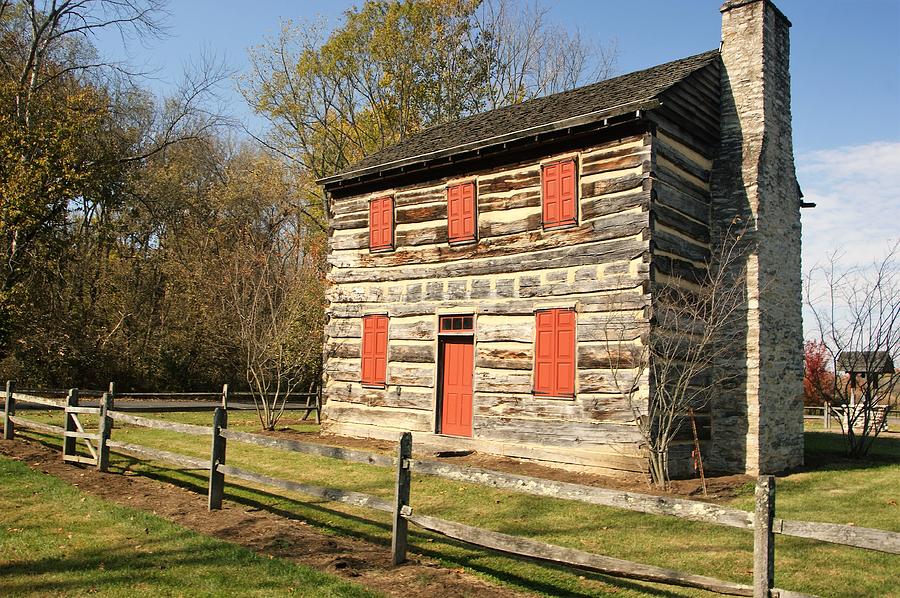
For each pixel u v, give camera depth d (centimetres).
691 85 1273
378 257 1559
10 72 2514
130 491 902
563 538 763
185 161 3572
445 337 1428
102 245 2988
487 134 1418
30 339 2467
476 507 898
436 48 3359
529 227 1304
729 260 1268
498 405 1300
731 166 1321
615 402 1141
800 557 724
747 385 1241
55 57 2712
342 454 687
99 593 543
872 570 680
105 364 2789
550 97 1739
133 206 3131
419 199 1498
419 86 3394
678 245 1214
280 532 722
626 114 1158
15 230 2295
